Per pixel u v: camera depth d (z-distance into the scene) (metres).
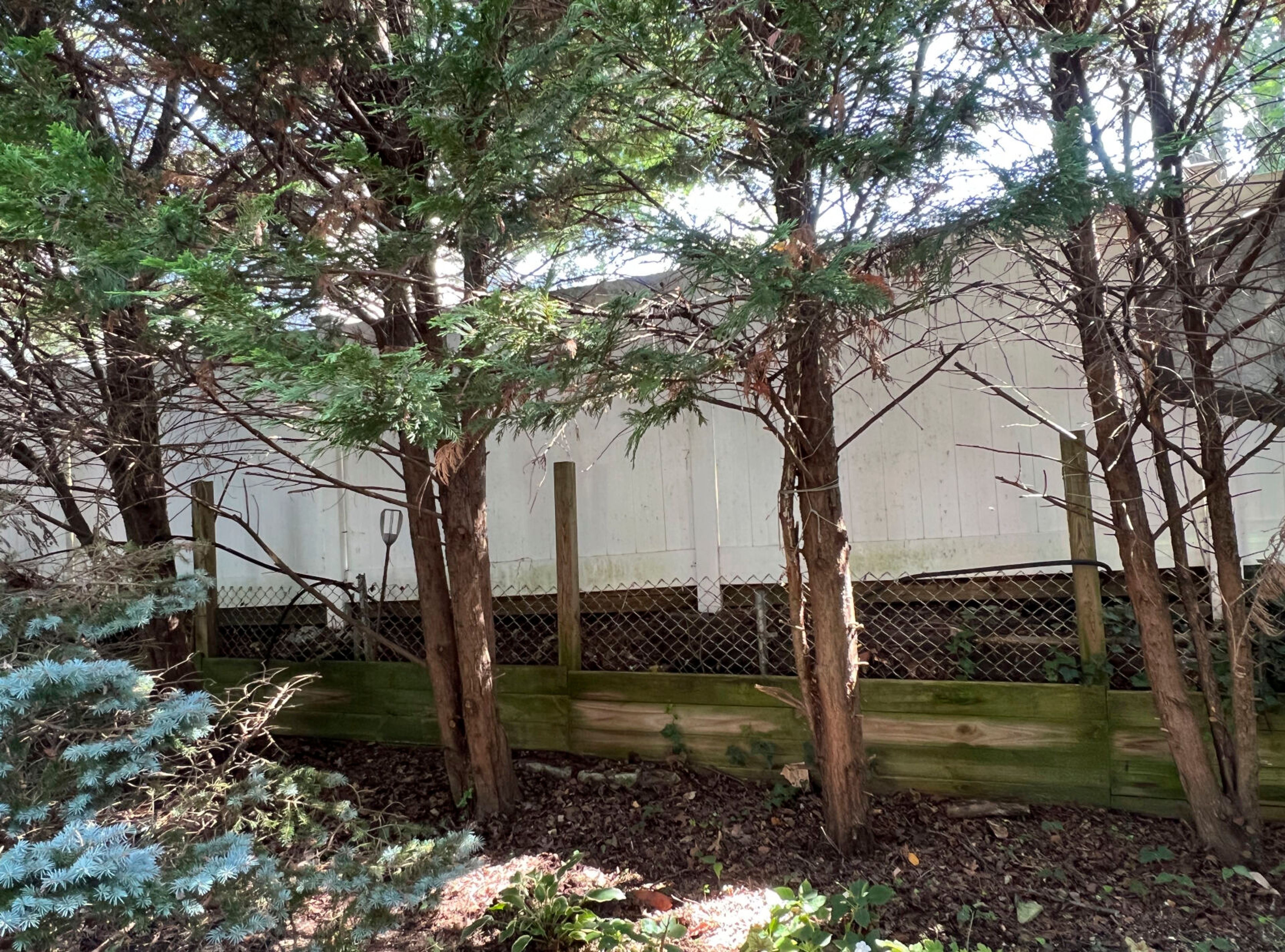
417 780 3.99
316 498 5.39
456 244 2.75
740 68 2.29
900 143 2.35
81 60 3.14
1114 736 3.20
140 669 3.75
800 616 3.06
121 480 4.22
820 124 2.50
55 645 2.73
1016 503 4.07
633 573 4.73
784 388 2.96
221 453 4.34
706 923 2.69
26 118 2.29
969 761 3.38
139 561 3.29
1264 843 2.84
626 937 2.61
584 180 2.76
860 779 3.03
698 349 2.44
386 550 5.20
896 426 4.31
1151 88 2.83
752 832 3.27
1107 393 2.96
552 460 4.95
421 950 2.67
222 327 2.00
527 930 2.65
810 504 3.02
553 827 3.46
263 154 3.19
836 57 2.32
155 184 2.64
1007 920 2.62
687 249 2.14
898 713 3.50
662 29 2.28
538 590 4.97
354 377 1.87
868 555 4.35
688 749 3.83
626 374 2.26
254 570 5.54
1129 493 2.96
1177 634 3.46
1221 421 3.40
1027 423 4.05
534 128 2.29
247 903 2.26
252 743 4.36
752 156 2.77
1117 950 2.43
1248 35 2.68
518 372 2.18
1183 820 3.07
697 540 4.56
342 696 4.56
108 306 2.51
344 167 3.02
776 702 3.69
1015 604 4.01
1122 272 3.41
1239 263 3.30
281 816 2.91
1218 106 2.85
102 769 2.38
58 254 2.72
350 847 2.80
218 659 4.93
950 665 3.62
